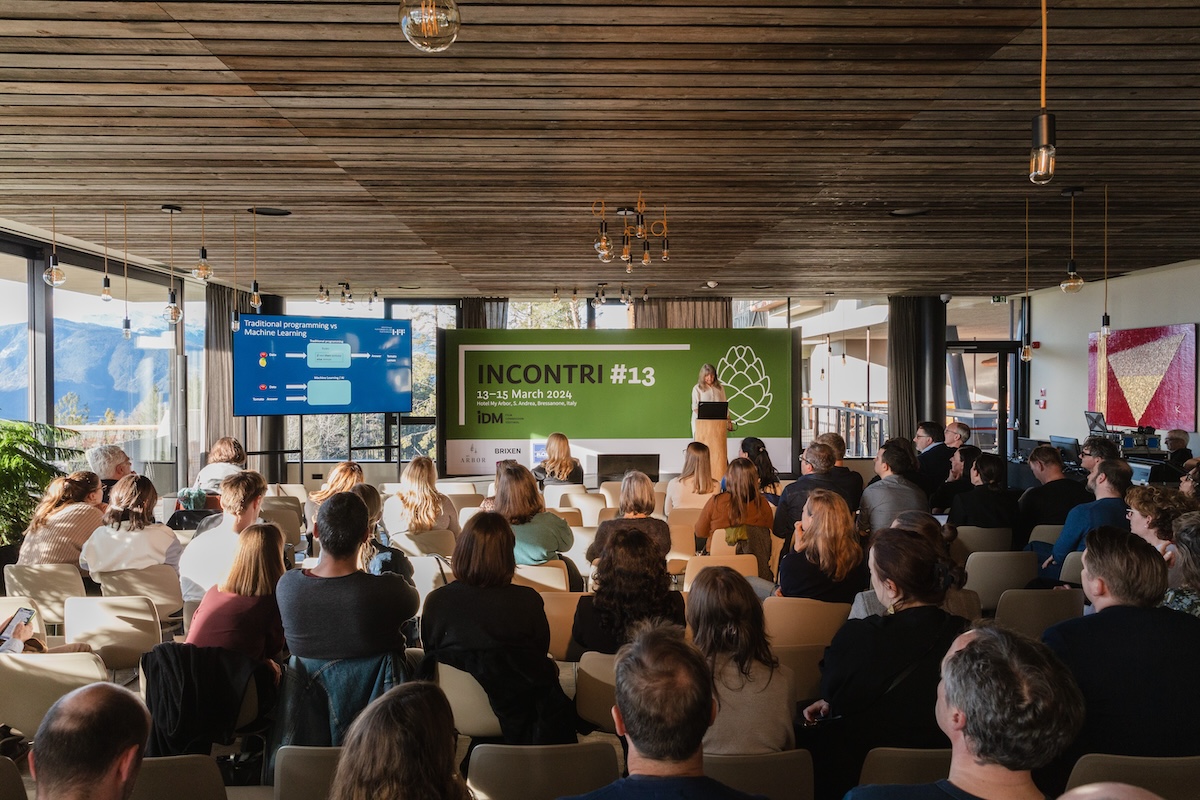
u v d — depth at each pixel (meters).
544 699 2.70
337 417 14.16
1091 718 2.03
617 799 1.38
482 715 2.84
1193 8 3.29
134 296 10.24
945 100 4.31
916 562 2.29
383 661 2.62
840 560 3.32
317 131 4.73
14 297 8.06
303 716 2.56
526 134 4.81
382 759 1.34
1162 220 7.37
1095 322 12.59
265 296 13.49
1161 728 1.99
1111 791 0.86
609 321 14.67
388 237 8.21
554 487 7.25
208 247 8.80
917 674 2.15
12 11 3.23
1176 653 2.02
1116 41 3.58
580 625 3.04
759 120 4.61
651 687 1.39
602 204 6.71
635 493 4.31
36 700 2.81
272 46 3.58
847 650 2.21
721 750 2.12
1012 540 5.25
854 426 14.91
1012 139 4.98
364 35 3.48
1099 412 12.23
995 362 14.62
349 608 2.56
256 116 4.47
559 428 12.29
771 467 6.35
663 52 3.69
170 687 2.62
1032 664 1.34
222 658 2.68
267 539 2.97
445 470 12.12
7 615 3.43
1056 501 5.09
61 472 6.24
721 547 4.85
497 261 9.89
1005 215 7.18
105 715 1.34
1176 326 10.78
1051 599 3.55
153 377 10.71
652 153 5.23
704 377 10.68
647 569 2.86
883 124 4.69
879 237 8.27
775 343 12.48
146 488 4.34
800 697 2.88
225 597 2.92
